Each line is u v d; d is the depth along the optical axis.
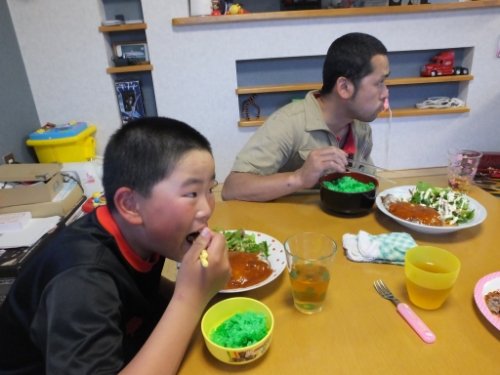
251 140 1.43
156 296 0.92
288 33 2.61
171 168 0.63
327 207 1.10
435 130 2.97
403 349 0.63
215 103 2.76
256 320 0.66
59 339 0.57
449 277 0.67
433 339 0.64
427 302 0.70
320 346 0.64
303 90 2.78
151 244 0.71
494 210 1.08
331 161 1.12
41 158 2.48
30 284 0.70
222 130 2.84
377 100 1.31
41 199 1.82
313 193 1.25
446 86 2.98
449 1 2.77
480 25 2.69
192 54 2.62
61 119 2.72
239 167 1.34
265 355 0.63
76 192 2.04
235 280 0.79
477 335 0.65
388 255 0.85
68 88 2.65
